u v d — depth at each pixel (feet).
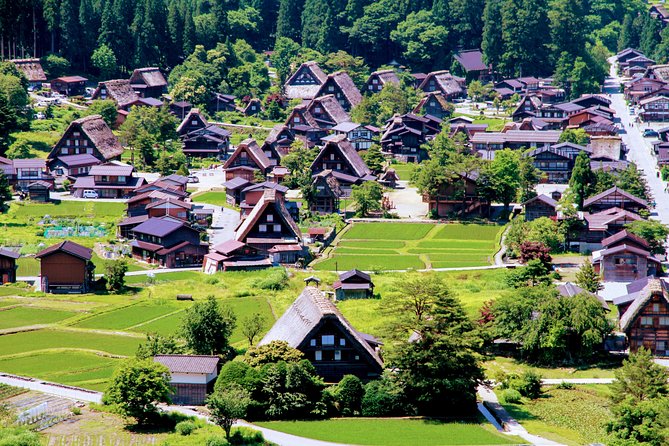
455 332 567.18
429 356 561.02
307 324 584.40
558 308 651.66
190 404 560.61
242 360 599.57
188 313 618.85
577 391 606.14
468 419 556.51
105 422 531.50
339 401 557.74
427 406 563.07
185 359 567.18
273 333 616.80
